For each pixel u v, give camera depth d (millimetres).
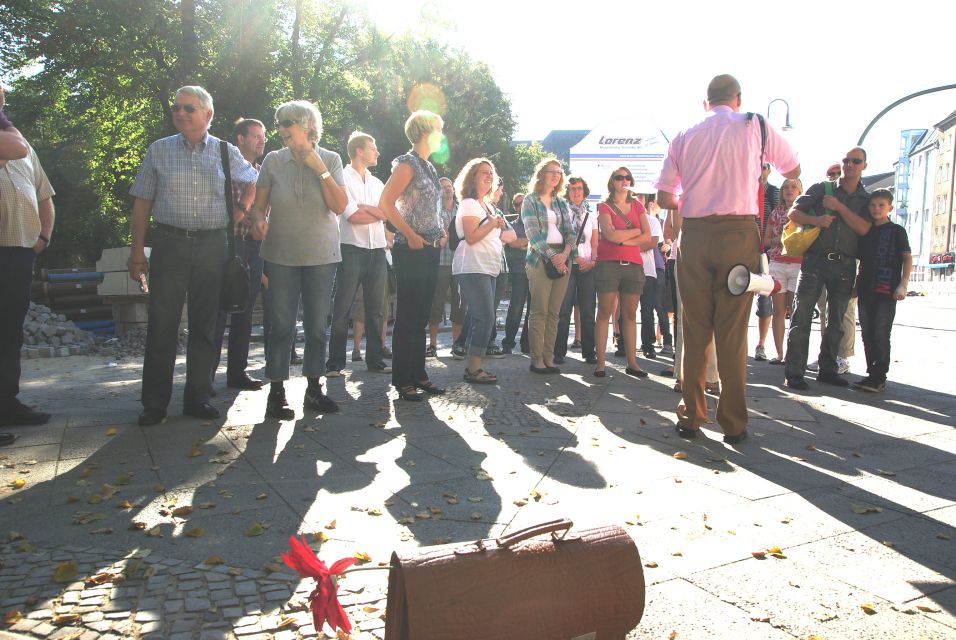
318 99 26875
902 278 6453
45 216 5062
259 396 5965
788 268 8086
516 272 9031
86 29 21109
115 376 7637
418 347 6066
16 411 4844
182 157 4805
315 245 5055
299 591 2514
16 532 2982
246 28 23891
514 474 3883
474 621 1731
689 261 4719
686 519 3254
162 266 4832
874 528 3189
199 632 2242
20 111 25016
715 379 6488
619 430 4945
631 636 2262
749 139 4566
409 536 3020
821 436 4891
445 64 37531
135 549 2848
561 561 1864
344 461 4094
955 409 5812
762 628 2324
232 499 3451
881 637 2281
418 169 5559
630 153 19328
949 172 75688
